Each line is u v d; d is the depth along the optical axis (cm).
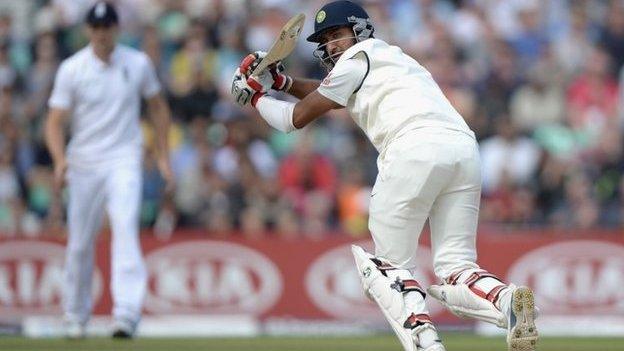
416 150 1891
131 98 3139
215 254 3919
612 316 3900
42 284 3884
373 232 1961
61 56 5241
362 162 4747
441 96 1964
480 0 5534
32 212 4747
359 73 1939
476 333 3838
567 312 3909
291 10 5434
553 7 5566
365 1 5450
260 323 3894
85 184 3122
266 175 4756
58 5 5384
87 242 3155
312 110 1955
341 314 3897
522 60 5359
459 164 1908
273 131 4903
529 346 1814
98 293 3875
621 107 5262
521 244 3938
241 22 5359
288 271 3912
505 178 4731
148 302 3884
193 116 5000
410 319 1878
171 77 5112
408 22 5434
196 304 3897
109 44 3100
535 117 5172
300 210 4616
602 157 4969
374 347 2938
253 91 2045
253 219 4531
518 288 1806
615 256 3916
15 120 4947
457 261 1952
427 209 1928
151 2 5412
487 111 5094
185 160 4694
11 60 5262
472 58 5334
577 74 5334
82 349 2722
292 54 5250
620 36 5469
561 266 3928
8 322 3859
